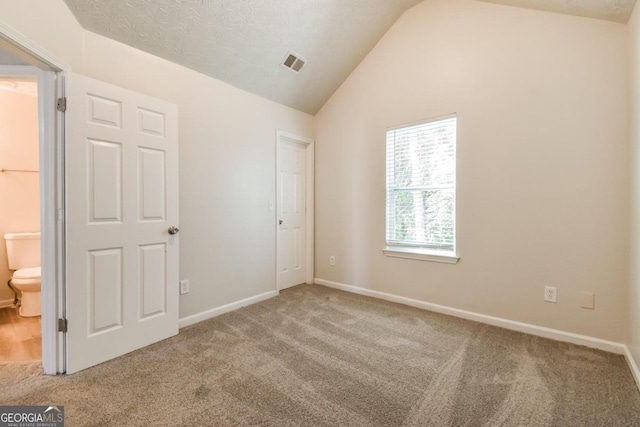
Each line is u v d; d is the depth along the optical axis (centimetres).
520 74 228
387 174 312
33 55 152
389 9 284
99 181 182
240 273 291
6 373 171
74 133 171
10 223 296
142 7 195
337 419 134
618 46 193
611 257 198
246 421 132
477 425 131
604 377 167
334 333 228
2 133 294
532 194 225
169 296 221
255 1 224
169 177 220
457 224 262
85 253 176
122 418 134
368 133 326
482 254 249
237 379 165
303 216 380
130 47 212
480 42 247
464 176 257
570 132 210
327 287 364
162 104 215
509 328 236
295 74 304
